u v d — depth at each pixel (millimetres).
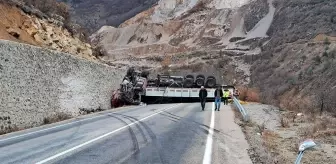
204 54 102938
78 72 25969
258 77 74062
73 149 10906
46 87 21203
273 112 26141
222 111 24547
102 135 13820
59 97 22812
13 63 17984
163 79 38625
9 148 11375
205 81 38562
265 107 28766
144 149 10906
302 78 56750
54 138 13414
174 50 122062
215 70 85312
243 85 72500
